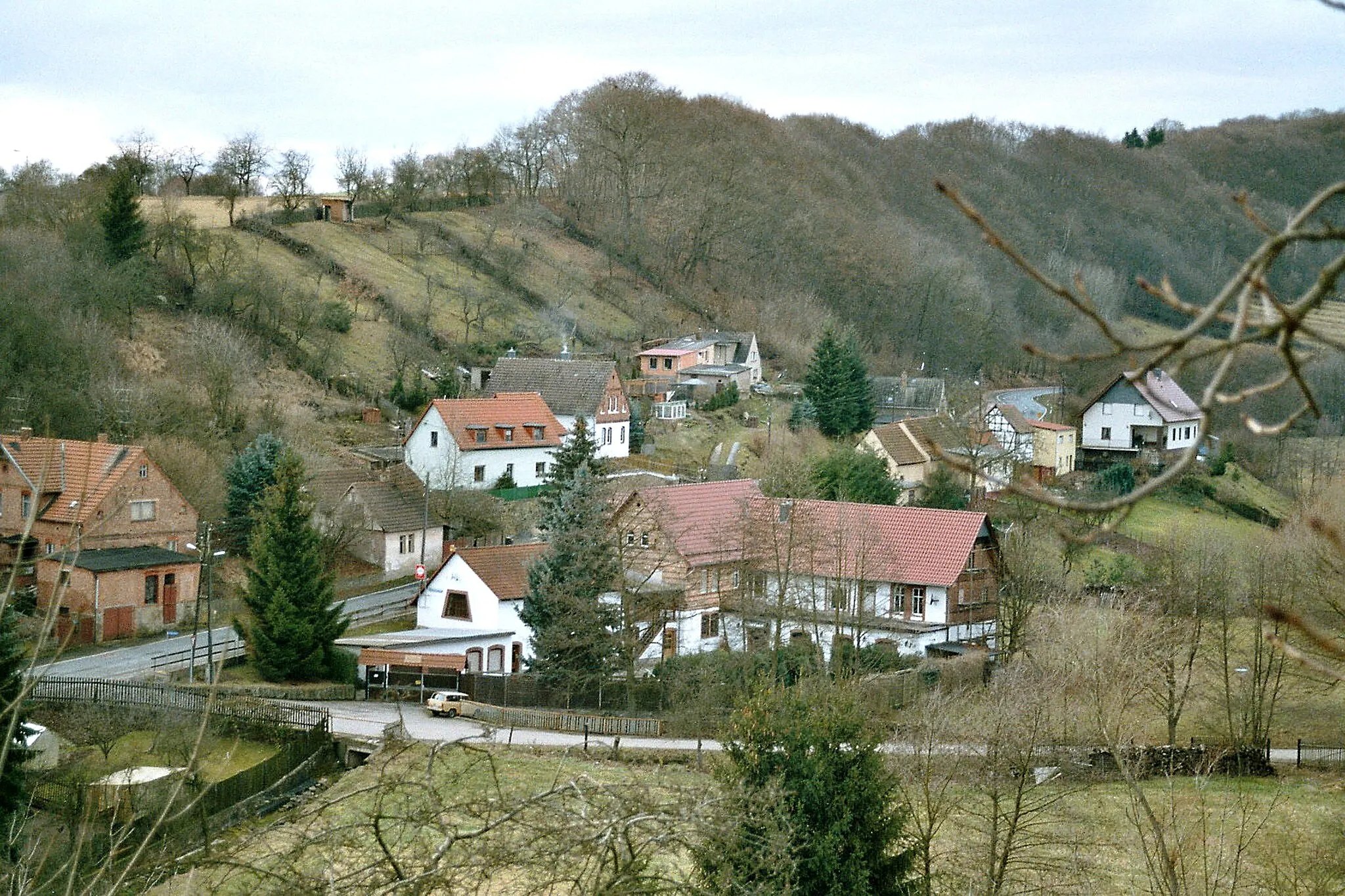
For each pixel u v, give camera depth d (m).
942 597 56.69
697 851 13.46
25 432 58.22
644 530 58.16
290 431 79.25
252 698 44.94
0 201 99.50
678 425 99.00
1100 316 3.75
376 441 85.50
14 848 25.16
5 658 30.28
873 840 23.89
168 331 87.69
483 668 57.41
